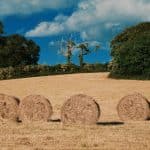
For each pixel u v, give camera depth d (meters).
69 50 86.38
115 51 53.72
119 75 53.12
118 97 39.06
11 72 63.38
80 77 56.56
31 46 101.44
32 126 21.81
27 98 24.02
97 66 69.31
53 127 21.52
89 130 20.58
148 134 19.39
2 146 16.80
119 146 16.70
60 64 68.12
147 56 51.50
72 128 21.22
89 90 44.69
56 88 47.06
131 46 52.19
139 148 16.33
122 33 56.69
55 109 31.36
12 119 24.03
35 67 65.94
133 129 20.88
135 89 44.09
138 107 24.64
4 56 97.56
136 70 51.91
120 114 24.91
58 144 17.14
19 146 16.78
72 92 43.69
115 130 20.61
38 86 49.12
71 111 23.12
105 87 46.34
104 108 31.75
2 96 24.25
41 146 16.78
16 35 100.75
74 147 16.58
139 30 57.19
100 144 17.11
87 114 22.94
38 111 23.92
